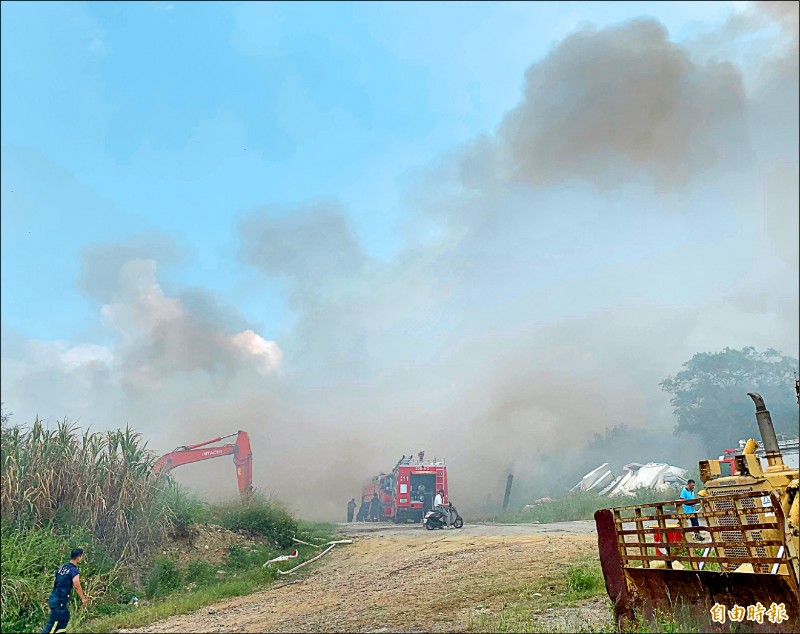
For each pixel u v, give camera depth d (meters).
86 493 13.79
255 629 9.03
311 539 21.56
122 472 14.71
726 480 7.98
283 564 16.70
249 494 21.72
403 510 32.09
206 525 18.05
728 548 7.79
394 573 13.65
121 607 12.09
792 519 6.52
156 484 15.83
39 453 13.75
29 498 13.09
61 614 9.45
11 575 11.07
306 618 9.50
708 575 6.80
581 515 28.66
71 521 13.47
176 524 16.41
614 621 7.59
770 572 6.47
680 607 7.14
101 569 12.92
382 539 22.20
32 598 10.97
